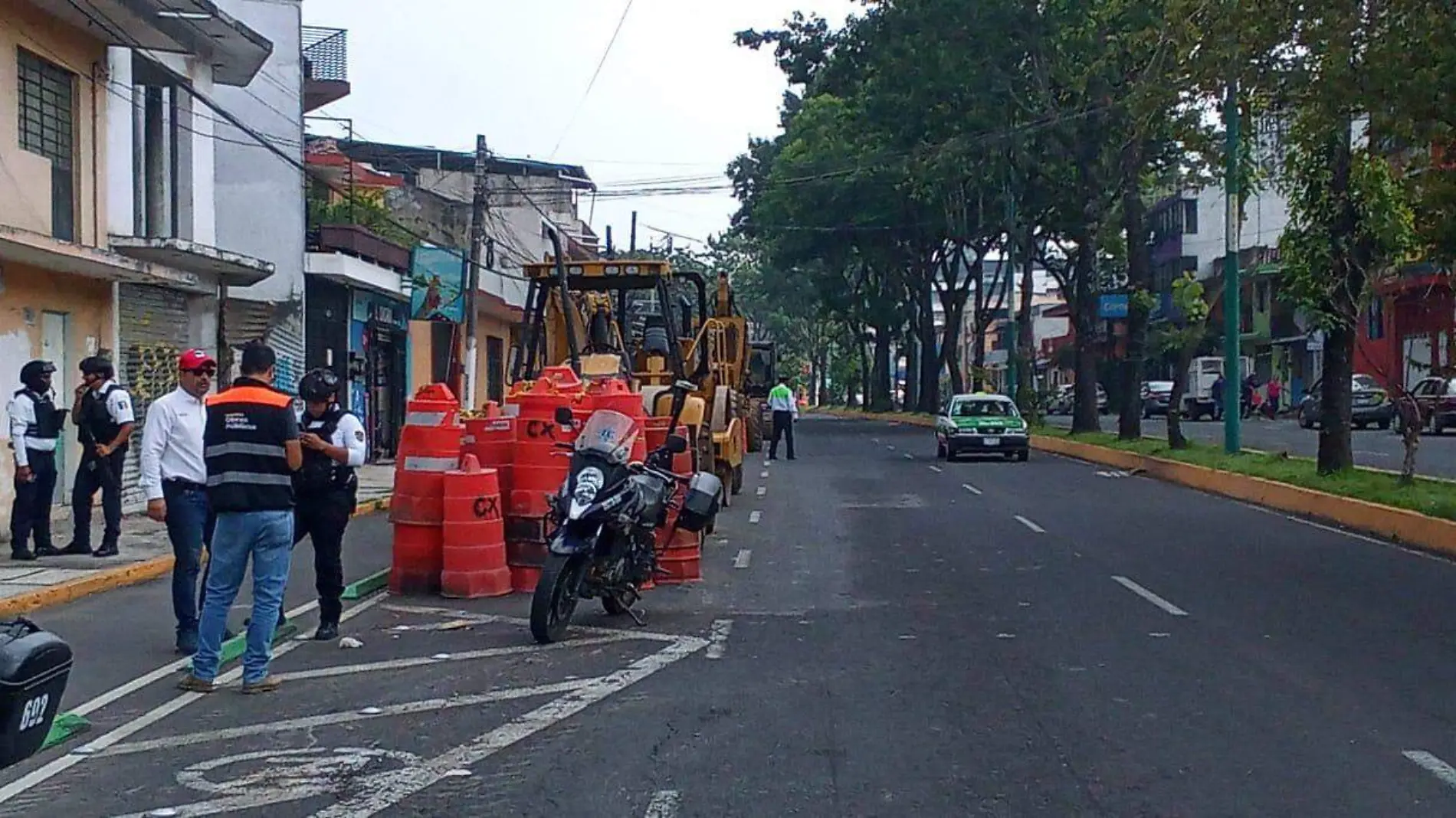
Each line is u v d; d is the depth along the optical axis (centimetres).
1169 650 1026
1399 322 4150
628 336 2005
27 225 1694
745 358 2630
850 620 1158
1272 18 1398
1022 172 3772
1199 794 668
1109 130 3278
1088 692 890
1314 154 2011
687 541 1365
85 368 1492
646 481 1144
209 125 2283
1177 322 6300
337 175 3916
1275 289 5997
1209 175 3653
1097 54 3084
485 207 2930
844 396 11469
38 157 1722
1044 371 9344
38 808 659
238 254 2242
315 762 733
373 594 1303
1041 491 2472
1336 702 859
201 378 1025
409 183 4688
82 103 1872
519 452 1334
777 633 1095
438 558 1308
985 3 3212
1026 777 697
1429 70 1316
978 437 3266
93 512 1920
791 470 3016
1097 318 4038
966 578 1398
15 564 1413
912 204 4788
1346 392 2189
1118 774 704
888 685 907
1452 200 1417
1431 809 645
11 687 595
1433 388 3828
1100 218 3597
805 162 4838
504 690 898
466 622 1153
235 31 2077
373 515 2127
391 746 764
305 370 2788
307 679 935
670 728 798
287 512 902
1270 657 999
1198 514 2056
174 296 2189
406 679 935
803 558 1562
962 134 3503
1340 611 1196
